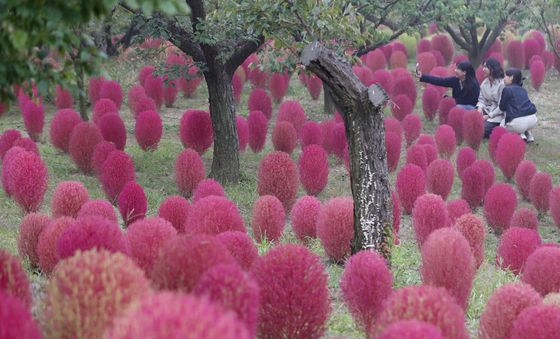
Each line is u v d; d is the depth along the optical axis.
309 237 7.23
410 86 14.88
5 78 3.04
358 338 4.61
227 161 9.89
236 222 5.85
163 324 2.20
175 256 3.27
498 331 4.07
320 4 7.49
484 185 9.64
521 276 6.10
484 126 12.51
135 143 12.07
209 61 9.51
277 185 8.66
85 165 10.07
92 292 2.88
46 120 13.46
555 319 3.56
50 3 2.64
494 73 12.83
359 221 5.77
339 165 11.20
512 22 19.84
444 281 4.85
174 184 9.91
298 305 3.78
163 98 14.76
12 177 7.80
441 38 20.53
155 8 2.64
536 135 13.26
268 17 7.55
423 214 6.87
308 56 5.48
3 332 2.43
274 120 14.12
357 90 5.52
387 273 4.39
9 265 3.31
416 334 2.67
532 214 8.23
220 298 2.87
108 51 16.64
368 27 12.09
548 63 19.17
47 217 6.05
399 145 10.62
